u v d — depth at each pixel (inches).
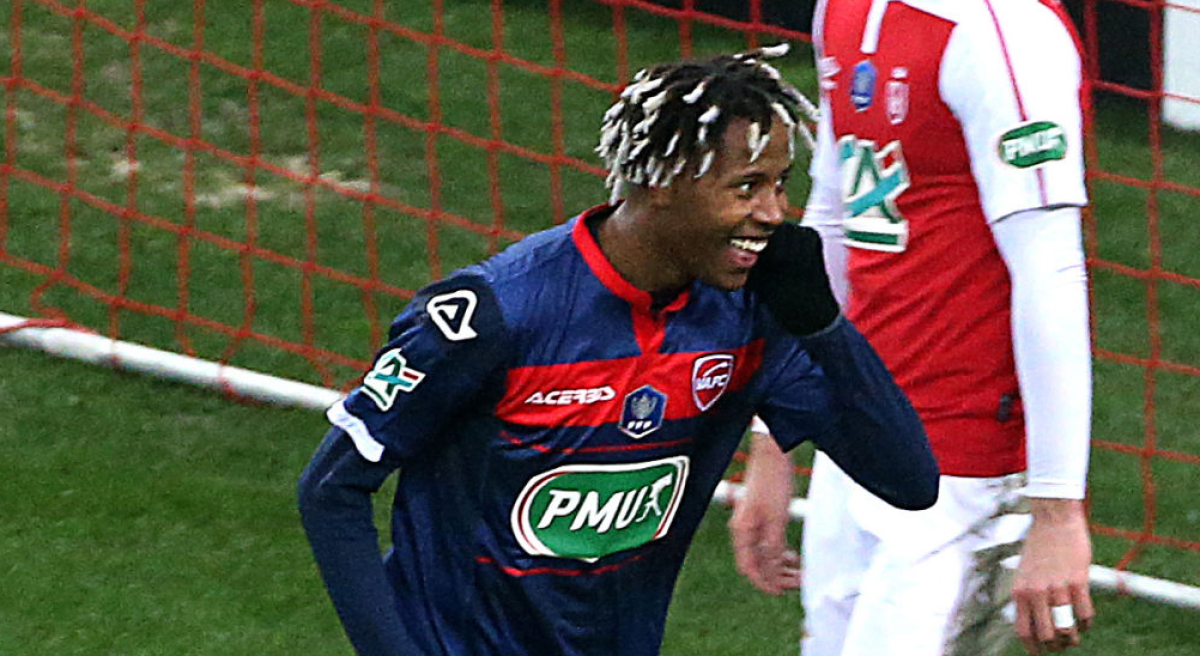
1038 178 401.7
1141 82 1147.9
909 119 424.2
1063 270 404.2
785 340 366.3
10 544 663.8
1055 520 409.4
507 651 364.2
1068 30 415.8
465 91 1131.3
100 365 794.2
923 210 432.1
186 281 884.6
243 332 835.4
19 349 802.8
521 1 1256.2
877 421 364.8
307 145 1053.2
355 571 352.5
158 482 712.4
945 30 414.3
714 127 321.1
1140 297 943.7
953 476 438.3
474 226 905.5
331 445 351.3
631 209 336.8
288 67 1149.7
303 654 609.3
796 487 739.4
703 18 968.3
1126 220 1026.1
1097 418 821.2
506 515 352.8
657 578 377.7
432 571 361.7
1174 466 778.2
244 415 768.9
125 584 644.7
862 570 461.4
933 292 434.0
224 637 616.1
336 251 930.7
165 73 1130.7
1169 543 712.4
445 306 338.0
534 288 337.7
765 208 328.8
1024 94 402.9
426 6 1244.5
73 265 891.4
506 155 1056.2
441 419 344.8
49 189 968.9
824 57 454.6
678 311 345.7
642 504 357.1
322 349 831.1
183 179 999.6
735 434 371.9
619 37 1199.6
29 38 1162.6
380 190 1007.6
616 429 346.3
